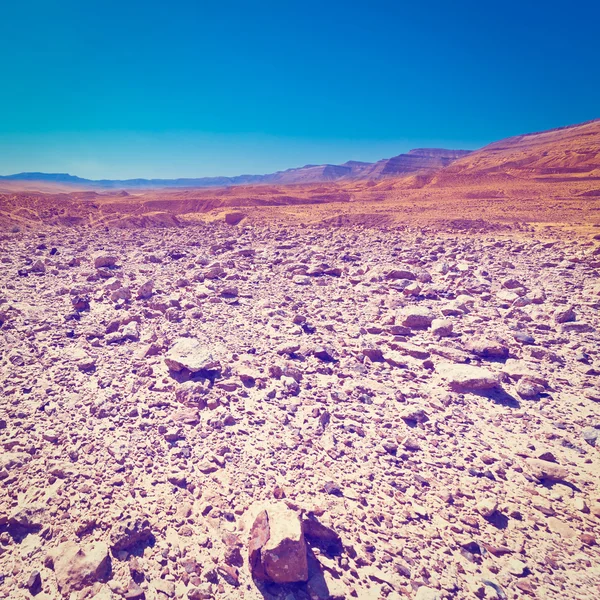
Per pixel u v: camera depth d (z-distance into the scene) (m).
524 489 1.75
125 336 2.98
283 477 1.77
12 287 4.12
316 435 2.03
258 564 1.38
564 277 4.54
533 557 1.48
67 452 1.82
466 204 12.70
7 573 1.35
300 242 7.71
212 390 2.33
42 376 2.43
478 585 1.38
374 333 3.22
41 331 3.06
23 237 7.33
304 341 3.01
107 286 4.11
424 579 1.39
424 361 2.68
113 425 2.02
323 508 1.62
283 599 1.32
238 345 2.92
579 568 1.44
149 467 1.78
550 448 1.99
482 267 5.19
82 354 2.73
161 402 2.20
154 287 4.33
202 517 1.57
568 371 2.62
